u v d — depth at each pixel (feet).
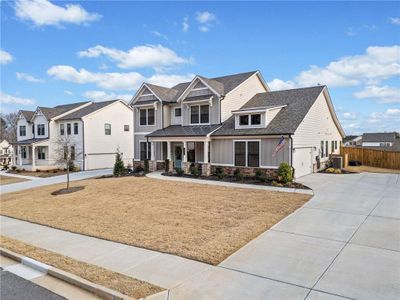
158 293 14.88
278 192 42.32
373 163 85.51
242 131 59.67
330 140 81.41
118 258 20.34
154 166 74.95
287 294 14.60
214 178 57.67
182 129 71.41
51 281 17.53
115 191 48.08
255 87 78.33
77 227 29.27
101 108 106.52
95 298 15.25
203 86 70.33
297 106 64.39
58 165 98.94
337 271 17.20
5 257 22.08
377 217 29.27
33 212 38.29
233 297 14.40
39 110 110.93
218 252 20.59
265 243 22.33
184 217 30.73
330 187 46.70
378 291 14.80
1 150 198.18
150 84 80.64
